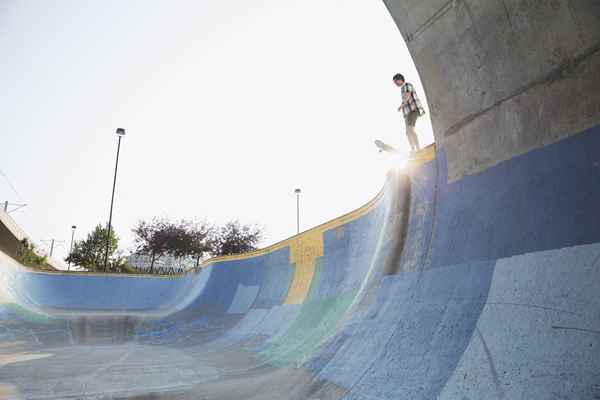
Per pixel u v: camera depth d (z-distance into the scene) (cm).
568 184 300
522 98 354
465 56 406
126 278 1870
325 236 987
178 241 3422
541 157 332
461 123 425
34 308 1369
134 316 1350
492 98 385
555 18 320
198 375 571
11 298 1342
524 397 223
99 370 613
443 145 457
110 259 3988
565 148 312
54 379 545
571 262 265
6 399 441
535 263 291
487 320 292
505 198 356
